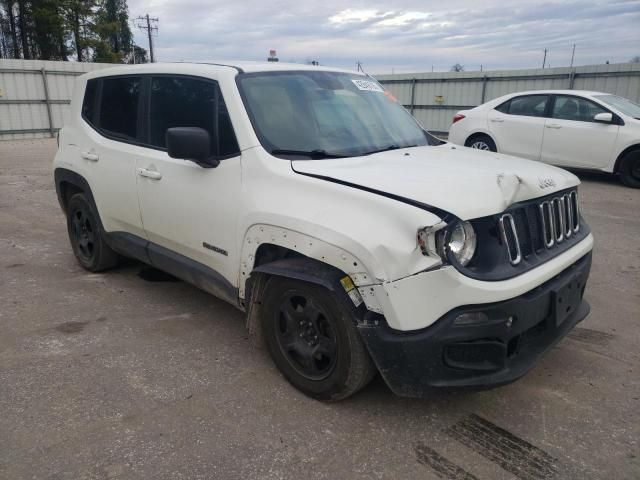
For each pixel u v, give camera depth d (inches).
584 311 136.8
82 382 130.3
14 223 287.1
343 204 111.0
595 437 112.0
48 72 823.1
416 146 154.9
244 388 128.8
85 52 1866.4
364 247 103.8
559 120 404.8
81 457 103.7
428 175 117.0
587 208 323.0
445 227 100.6
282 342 128.1
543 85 711.7
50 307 175.5
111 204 181.6
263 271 122.7
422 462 104.1
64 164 202.7
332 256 109.3
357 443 109.4
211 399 123.9
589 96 397.1
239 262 134.3
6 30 1852.9
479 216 104.3
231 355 144.9
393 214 103.6
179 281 201.5
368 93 168.4
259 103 139.4
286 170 124.6
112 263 204.5
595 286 198.5
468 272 103.3
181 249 157.6
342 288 110.3
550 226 123.6
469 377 105.8
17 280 200.4
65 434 110.3
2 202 339.0
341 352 114.0
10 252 235.8
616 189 380.8
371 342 107.1
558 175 133.5
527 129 419.2
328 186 114.9
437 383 104.4
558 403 124.0
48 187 392.8
